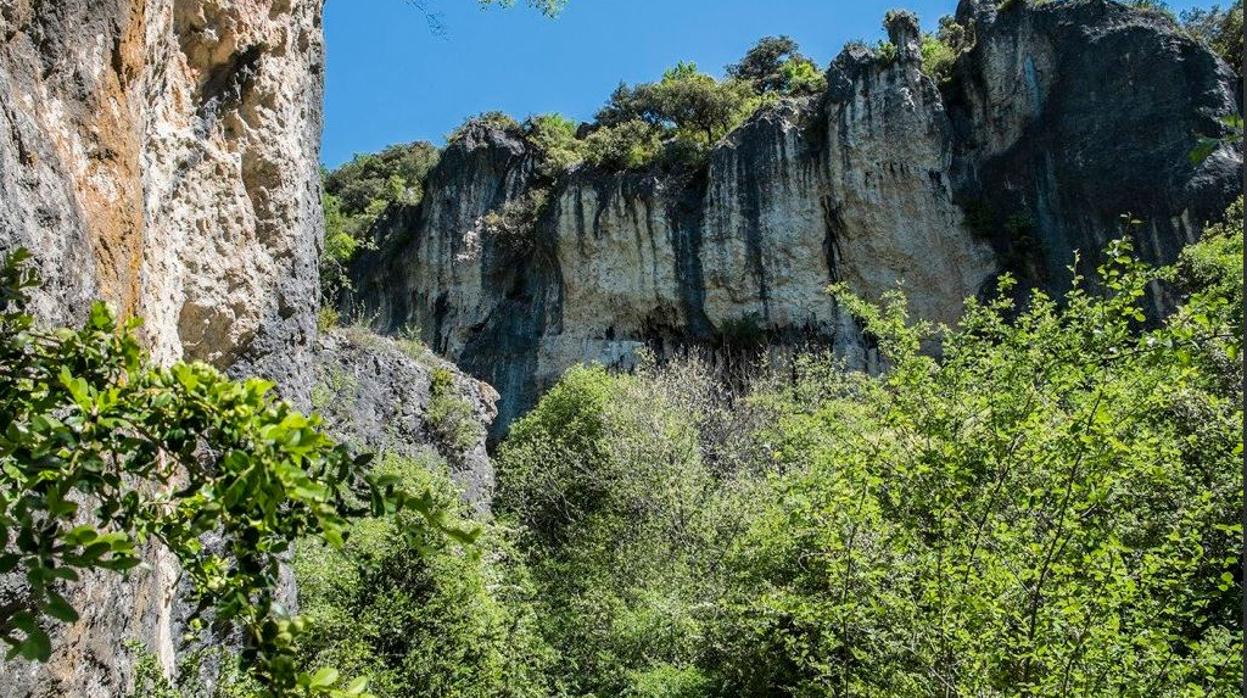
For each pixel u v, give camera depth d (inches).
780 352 1232.2
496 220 1528.1
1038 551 194.5
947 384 250.1
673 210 1365.7
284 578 295.0
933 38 1462.8
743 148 1334.9
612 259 1380.4
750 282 1284.4
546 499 743.1
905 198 1227.9
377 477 65.3
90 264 134.0
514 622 412.2
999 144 1206.9
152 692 161.3
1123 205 1066.7
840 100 1278.3
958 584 205.0
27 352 67.2
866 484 225.5
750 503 523.2
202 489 64.4
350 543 362.3
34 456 56.6
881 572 226.8
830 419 362.0
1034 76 1197.7
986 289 1157.7
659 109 1653.5
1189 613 208.1
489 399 717.3
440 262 1572.3
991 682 198.5
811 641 324.8
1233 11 1264.8
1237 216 696.4
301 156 334.3
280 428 57.6
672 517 572.4
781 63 1998.0
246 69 288.5
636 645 469.4
